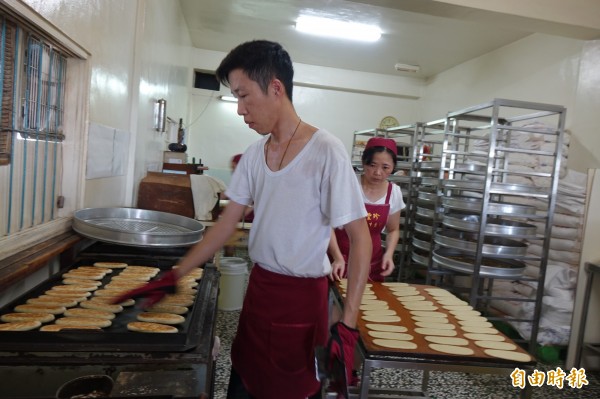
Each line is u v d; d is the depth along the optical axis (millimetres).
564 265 3244
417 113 7766
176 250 2016
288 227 1166
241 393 1385
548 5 3232
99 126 1961
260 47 1068
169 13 4016
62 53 1626
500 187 2975
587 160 3400
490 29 4797
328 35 5629
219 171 7305
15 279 1119
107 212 1972
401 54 6188
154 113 3404
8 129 1242
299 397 1265
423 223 4801
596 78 3396
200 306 1359
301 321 1230
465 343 1428
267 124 1144
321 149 1120
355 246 1110
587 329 3127
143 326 1131
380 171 2250
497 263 3484
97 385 854
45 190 1573
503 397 2576
